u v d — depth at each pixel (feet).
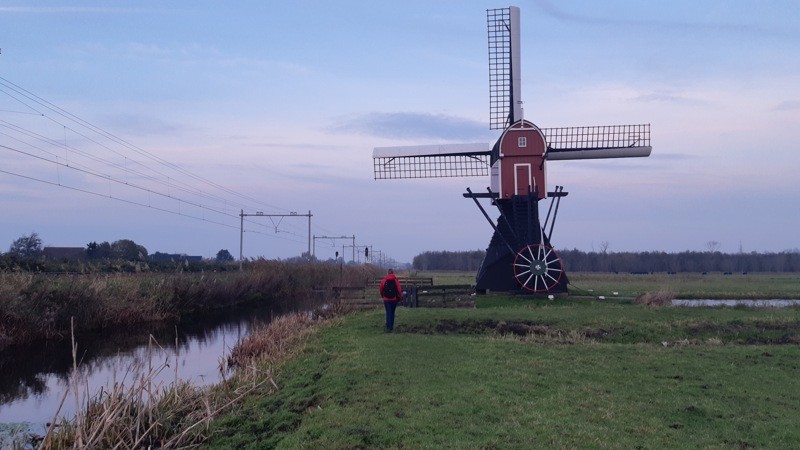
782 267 434.30
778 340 72.08
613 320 79.25
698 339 71.36
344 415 35.94
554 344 62.23
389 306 73.36
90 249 249.96
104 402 38.78
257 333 80.79
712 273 383.65
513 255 117.60
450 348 58.03
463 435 32.07
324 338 68.90
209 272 168.35
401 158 134.82
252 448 33.96
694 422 36.32
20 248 221.87
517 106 130.31
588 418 35.78
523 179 117.08
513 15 130.62
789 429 35.19
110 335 96.99
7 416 48.93
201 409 41.83
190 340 92.53
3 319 81.92
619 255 422.82
